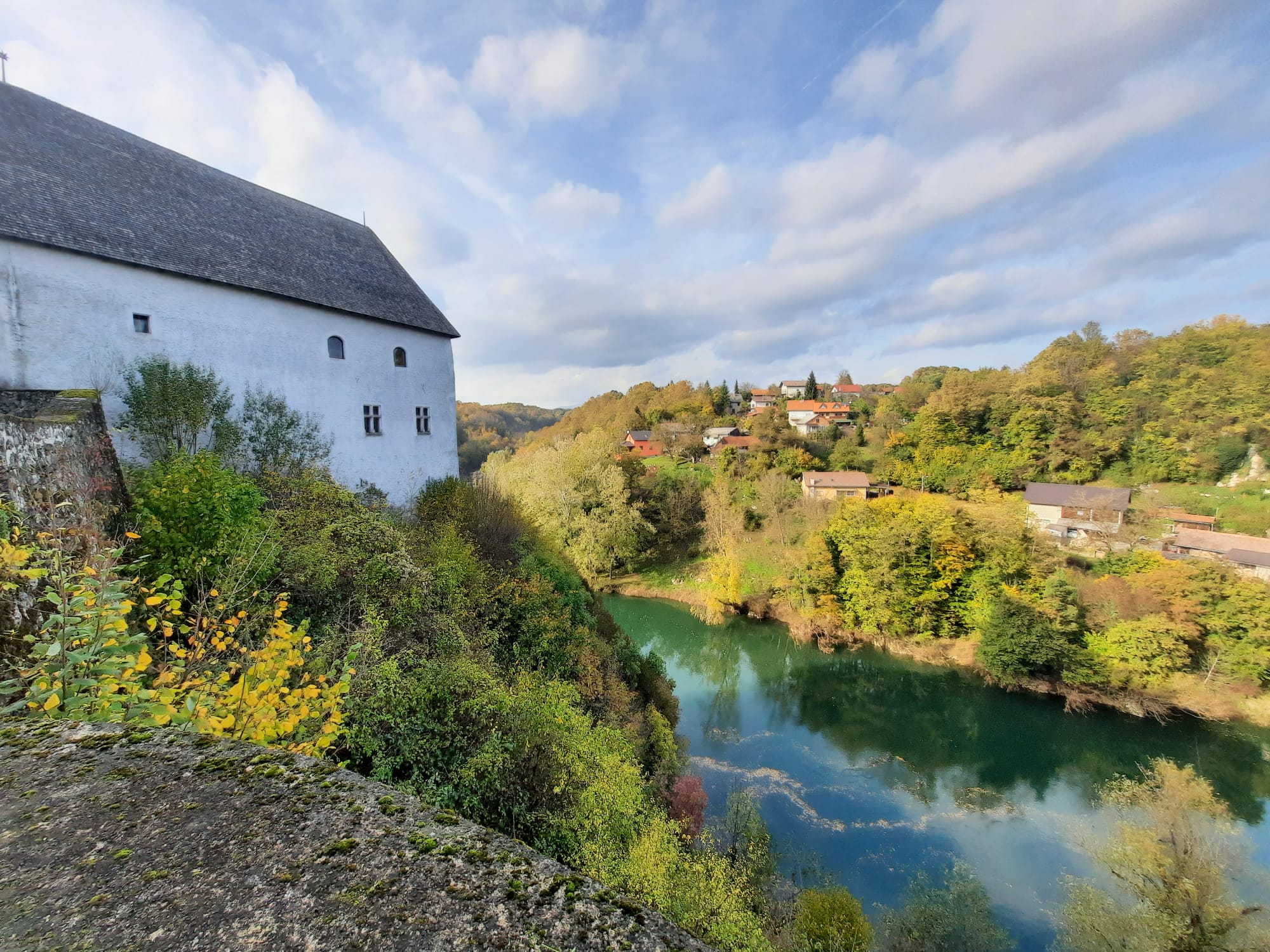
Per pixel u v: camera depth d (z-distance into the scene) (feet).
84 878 3.67
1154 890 42.86
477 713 26.55
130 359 37.93
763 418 187.01
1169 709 71.61
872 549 93.81
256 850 4.03
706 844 44.75
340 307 51.80
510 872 4.03
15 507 17.31
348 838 4.24
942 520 92.43
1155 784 50.65
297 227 57.47
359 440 54.65
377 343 56.54
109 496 25.38
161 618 14.51
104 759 5.22
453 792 24.12
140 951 3.05
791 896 44.88
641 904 3.90
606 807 29.84
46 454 21.24
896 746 66.74
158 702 8.88
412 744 24.14
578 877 4.11
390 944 3.23
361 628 28.43
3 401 27.91
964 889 45.34
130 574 22.93
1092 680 73.67
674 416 252.21
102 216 38.55
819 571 97.81
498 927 3.45
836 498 130.00
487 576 47.55
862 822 53.72
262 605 23.52
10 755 5.24
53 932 3.19
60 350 34.76
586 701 45.37
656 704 62.54
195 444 40.32
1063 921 43.57
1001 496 126.31
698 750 66.23
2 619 12.79
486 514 61.72
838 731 70.18
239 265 45.47
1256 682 69.72
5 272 32.63
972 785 59.57
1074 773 61.52
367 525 37.81
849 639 95.20
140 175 44.80
